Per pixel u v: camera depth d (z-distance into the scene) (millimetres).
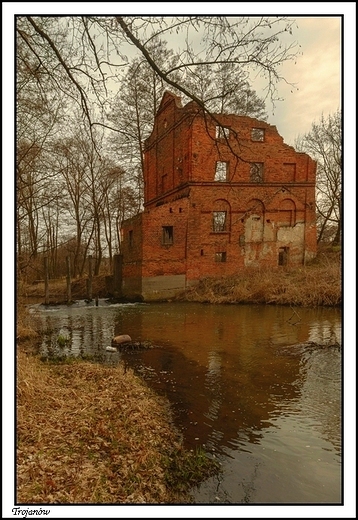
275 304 18328
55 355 9633
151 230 21938
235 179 23859
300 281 19266
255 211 24438
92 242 42875
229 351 9797
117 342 10766
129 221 24141
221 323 13938
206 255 23375
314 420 5691
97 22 5504
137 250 22594
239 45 5348
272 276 20734
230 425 5570
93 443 4551
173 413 6016
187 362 8875
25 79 7430
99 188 33719
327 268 19672
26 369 6379
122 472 4059
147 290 21812
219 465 4484
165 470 4289
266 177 24547
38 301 23703
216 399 6594
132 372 7781
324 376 7672
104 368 7852
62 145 16391
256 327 12883
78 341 11523
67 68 5930
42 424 4793
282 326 12906
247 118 24031
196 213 23094
